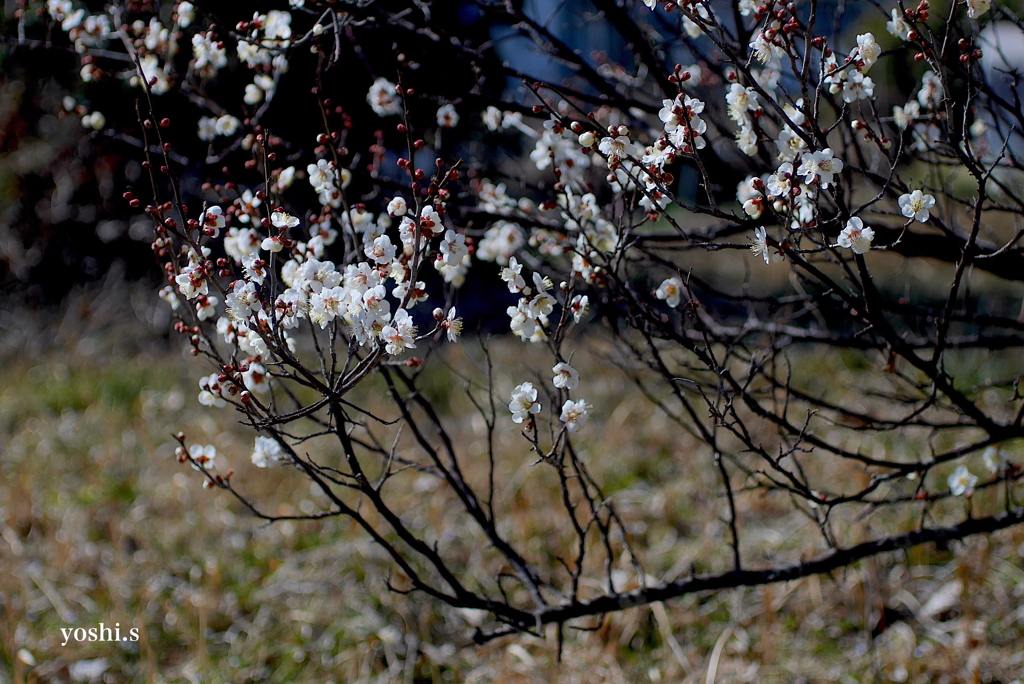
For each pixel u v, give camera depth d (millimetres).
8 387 5688
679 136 1736
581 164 2273
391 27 2432
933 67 1850
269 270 1887
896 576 3303
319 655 3145
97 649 3168
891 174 1767
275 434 1913
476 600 2184
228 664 3105
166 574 3621
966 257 1911
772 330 2754
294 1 2227
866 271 1902
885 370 2131
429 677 3049
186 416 5074
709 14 1784
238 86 3691
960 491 2336
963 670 2824
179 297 1952
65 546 3662
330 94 3174
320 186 2053
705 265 6523
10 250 7000
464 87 2824
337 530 3873
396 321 1556
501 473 4133
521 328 1672
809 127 1816
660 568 3518
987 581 3234
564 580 3426
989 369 4598
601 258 2150
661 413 4680
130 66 3232
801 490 2170
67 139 6574
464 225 2855
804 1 2525
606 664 3000
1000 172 2979
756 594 3359
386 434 4551
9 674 2990
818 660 2996
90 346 6227
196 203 6387
